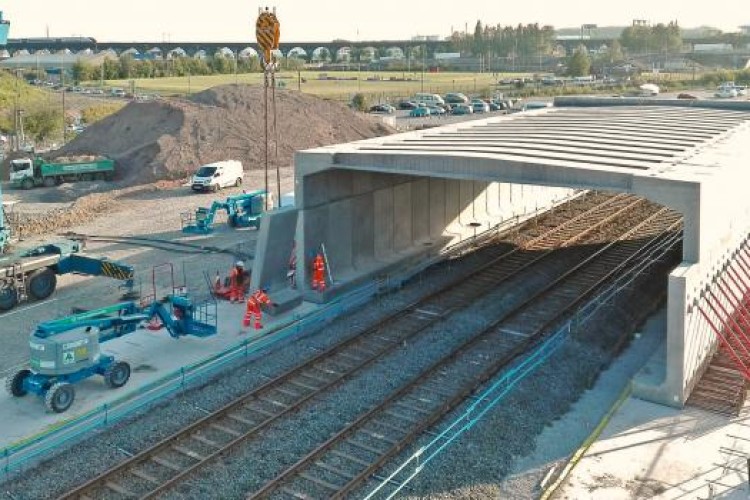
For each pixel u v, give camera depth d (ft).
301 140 205.77
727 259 70.13
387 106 322.96
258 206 126.62
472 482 48.80
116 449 52.65
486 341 73.97
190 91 424.05
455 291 89.86
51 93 409.08
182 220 126.82
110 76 549.54
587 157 75.97
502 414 57.52
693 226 60.70
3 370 67.31
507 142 88.33
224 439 54.49
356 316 80.28
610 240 118.73
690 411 58.44
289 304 82.12
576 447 53.52
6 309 84.48
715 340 67.21
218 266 102.12
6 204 147.95
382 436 55.01
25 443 53.11
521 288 91.04
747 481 48.83
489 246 112.98
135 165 184.65
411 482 48.83
